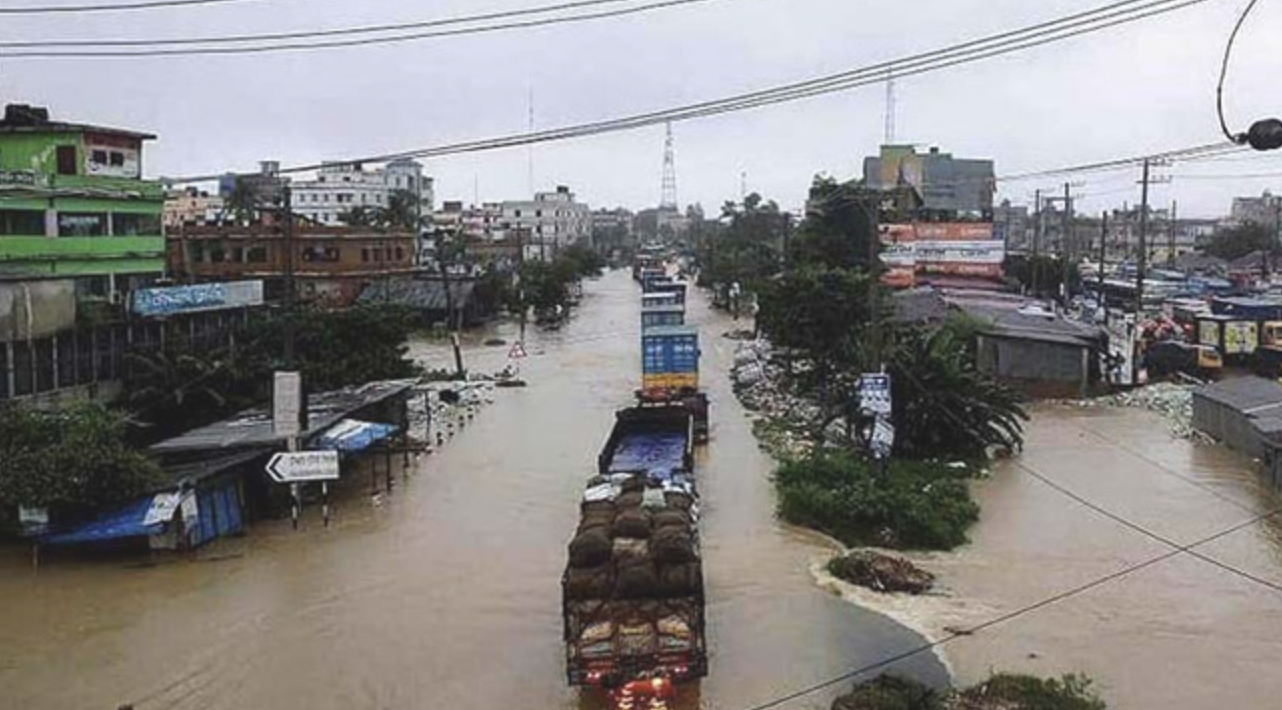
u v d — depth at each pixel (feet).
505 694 59.00
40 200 139.64
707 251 415.64
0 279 110.22
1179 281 291.17
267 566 82.48
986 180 259.60
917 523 85.35
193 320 136.67
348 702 58.49
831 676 60.39
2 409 93.50
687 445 99.81
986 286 240.53
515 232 431.02
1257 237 417.28
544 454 121.08
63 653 65.98
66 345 113.29
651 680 55.88
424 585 77.41
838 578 76.84
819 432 122.52
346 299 250.16
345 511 97.91
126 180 155.33
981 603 71.77
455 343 188.34
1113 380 163.32
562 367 196.03
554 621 69.77
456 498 102.12
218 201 408.05
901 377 110.93
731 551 83.82
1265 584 75.05
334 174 447.83
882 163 260.21
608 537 58.13
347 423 108.68
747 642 65.51
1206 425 127.95
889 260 233.55
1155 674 60.29
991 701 55.26
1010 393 121.39
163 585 78.33
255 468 95.96
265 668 63.36
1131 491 101.50
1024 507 95.86
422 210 472.44
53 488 80.89
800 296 142.61
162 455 95.61
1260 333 181.68
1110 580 76.02
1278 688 58.44
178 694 60.03
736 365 187.11
